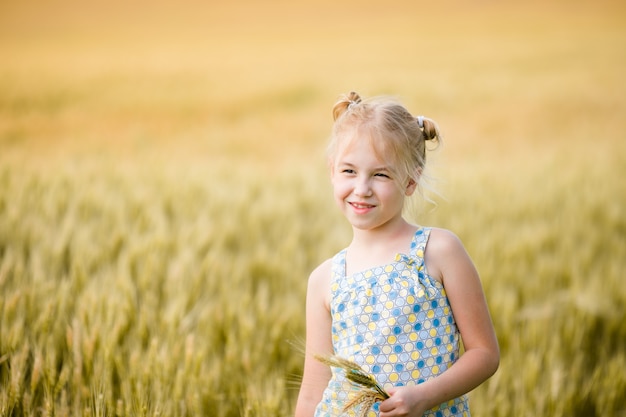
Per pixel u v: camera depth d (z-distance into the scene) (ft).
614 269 14.75
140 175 22.91
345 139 5.88
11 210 15.51
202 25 112.06
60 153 29.43
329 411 5.97
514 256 16.24
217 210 19.53
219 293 12.83
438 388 5.44
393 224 6.07
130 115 43.78
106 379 8.16
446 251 5.89
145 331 9.81
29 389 8.37
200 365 8.82
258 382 9.28
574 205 21.27
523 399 9.53
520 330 12.25
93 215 17.48
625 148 33.81
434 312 5.79
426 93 52.95
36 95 47.60
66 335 9.37
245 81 59.52
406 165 5.81
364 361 5.79
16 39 88.07
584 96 50.60
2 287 11.06
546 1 132.05
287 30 109.70
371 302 5.86
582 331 12.30
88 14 114.32
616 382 10.05
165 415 8.00
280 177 25.98
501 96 51.57
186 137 37.99
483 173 26.50
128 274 11.80
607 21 101.71
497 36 92.38
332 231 18.37
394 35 100.22
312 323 6.36
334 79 60.64
